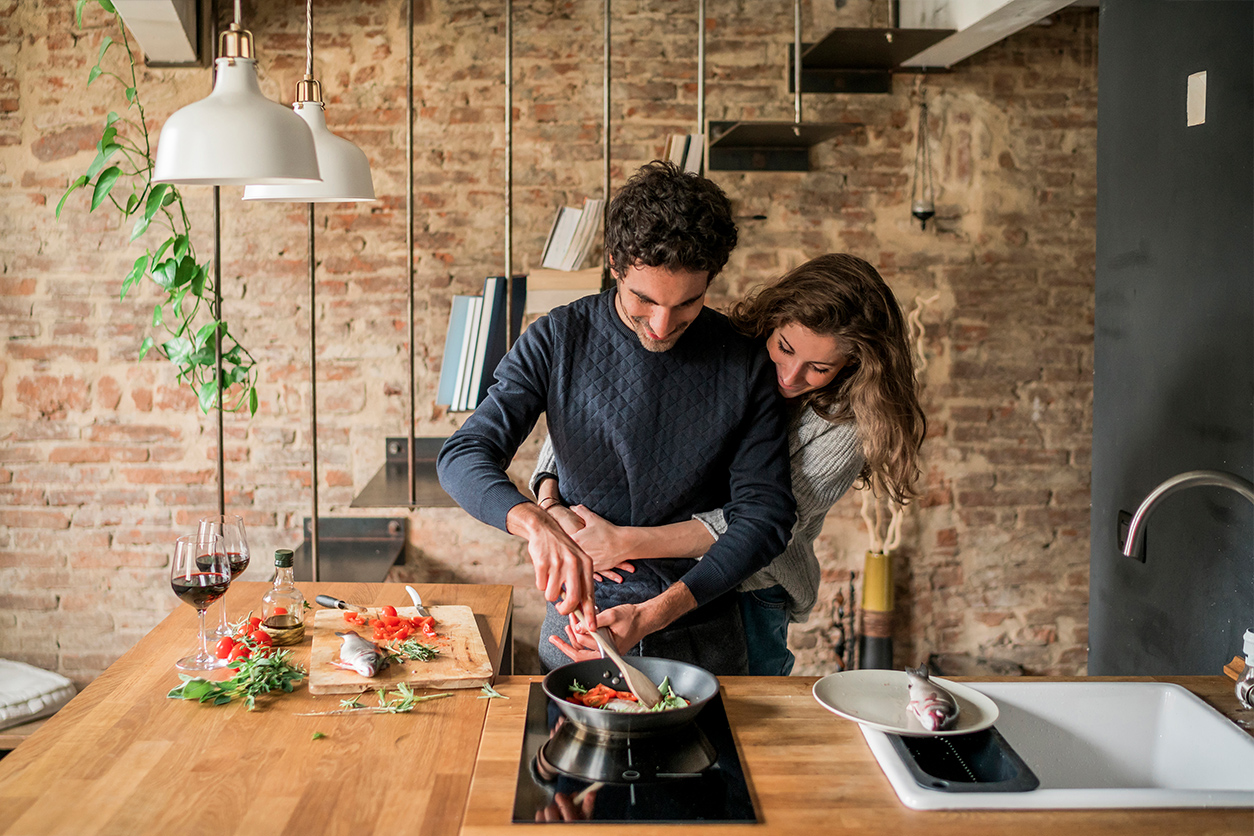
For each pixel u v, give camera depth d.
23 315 3.10
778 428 1.59
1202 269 1.85
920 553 3.38
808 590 1.78
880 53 3.00
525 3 3.13
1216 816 1.01
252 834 0.96
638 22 3.16
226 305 3.14
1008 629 3.42
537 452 3.21
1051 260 3.31
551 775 1.08
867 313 1.54
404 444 3.22
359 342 3.18
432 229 3.17
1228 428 1.77
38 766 1.09
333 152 1.72
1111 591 2.19
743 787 1.05
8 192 3.06
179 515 3.20
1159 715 1.35
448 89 3.14
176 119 1.28
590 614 1.36
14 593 3.20
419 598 1.70
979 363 3.33
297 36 3.09
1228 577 1.77
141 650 1.50
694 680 1.27
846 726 1.22
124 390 3.14
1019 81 3.26
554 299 2.82
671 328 1.44
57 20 3.02
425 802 1.03
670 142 2.58
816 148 3.23
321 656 1.40
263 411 3.18
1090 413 3.37
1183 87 1.90
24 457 3.15
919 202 3.21
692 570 1.46
